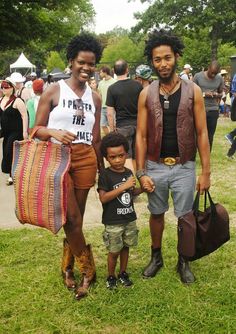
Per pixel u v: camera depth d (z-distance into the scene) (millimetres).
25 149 3262
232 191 6438
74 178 3428
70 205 3301
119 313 3273
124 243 3617
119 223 3484
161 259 3930
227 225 3604
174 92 3479
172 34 3359
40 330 3105
